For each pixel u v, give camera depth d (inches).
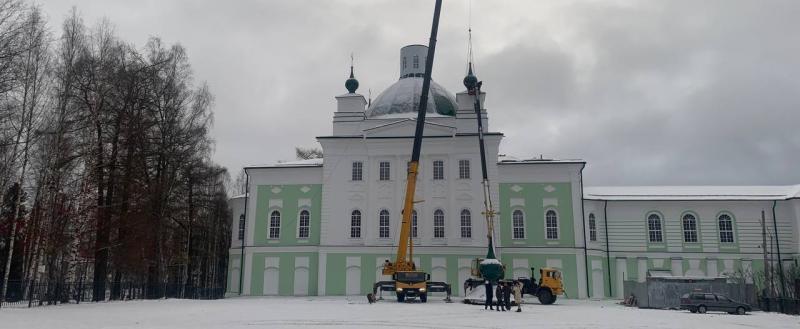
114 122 1670.8
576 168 2402.8
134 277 1888.5
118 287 1722.4
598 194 2544.3
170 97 1911.9
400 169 2353.6
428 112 2501.2
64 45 1584.6
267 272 2389.3
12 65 1382.9
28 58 1434.5
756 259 2412.6
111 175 1643.7
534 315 1274.6
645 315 1359.5
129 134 1684.3
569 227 2358.5
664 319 1245.7
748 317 1439.5
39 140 1457.9
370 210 2331.4
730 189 2576.3
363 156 2389.3
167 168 1908.2
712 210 2480.3
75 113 1572.3
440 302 1771.7
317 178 2442.2
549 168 2411.4
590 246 2386.8
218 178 2773.1
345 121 2486.5
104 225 1610.5
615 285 2426.2
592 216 2449.6
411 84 2596.0
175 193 2006.6
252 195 2465.6
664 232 2476.6
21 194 1451.8
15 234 1414.9
